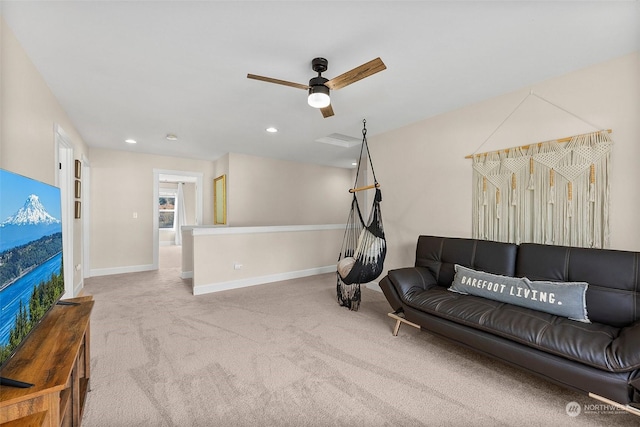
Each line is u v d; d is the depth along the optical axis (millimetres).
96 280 4699
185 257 4852
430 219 3461
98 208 5082
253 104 3041
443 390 1823
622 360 1414
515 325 1786
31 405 1019
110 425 1515
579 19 1734
